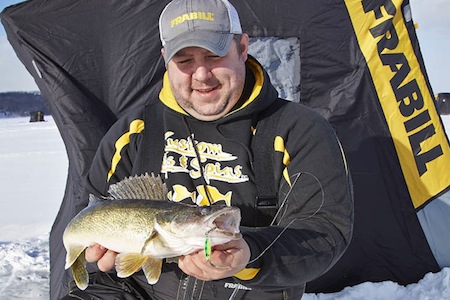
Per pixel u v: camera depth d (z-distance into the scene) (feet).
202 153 7.99
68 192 15.20
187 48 7.50
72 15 13.83
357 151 14.14
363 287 13.93
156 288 8.05
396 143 14.15
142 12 13.89
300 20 13.98
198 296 7.71
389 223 14.21
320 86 14.17
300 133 7.67
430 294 13.50
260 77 7.97
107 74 14.02
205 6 7.52
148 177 7.20
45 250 18.29
